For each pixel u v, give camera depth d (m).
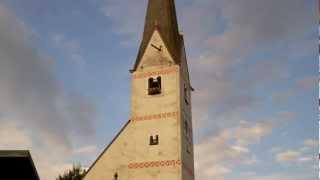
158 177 53.06
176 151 53.81
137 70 59.69
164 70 58.56
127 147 55.72
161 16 62.97
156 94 57.50
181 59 60.19
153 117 56.38
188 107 61.25
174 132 54.88
